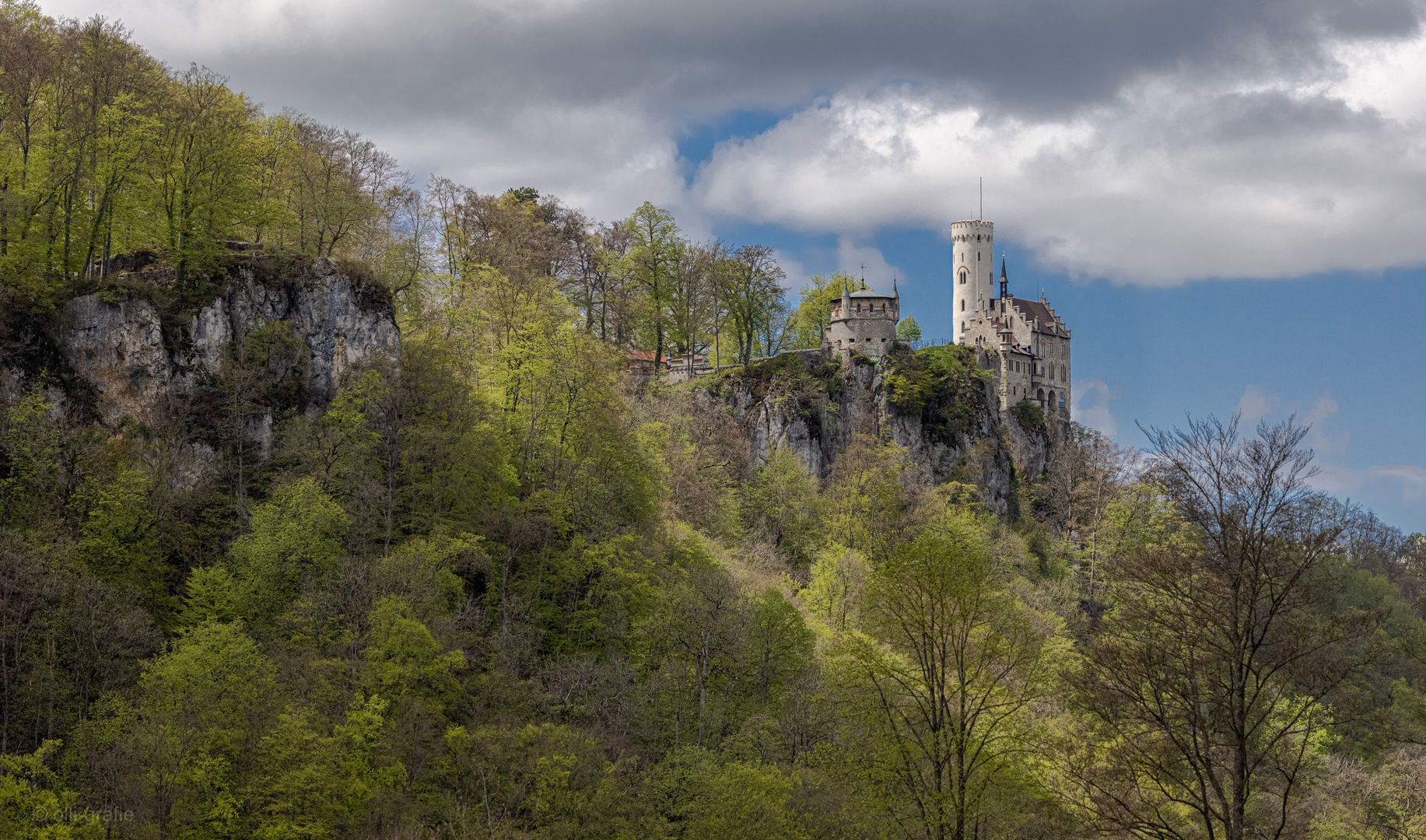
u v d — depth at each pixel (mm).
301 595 70250
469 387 92625
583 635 80812
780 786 54469
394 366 89875
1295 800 45062
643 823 58250
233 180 90125
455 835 53250
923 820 41438
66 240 84188
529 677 74438
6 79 81625
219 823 50812
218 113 90500
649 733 69625
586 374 96938
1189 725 39219
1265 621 38906
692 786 61219
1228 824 37156
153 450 78250
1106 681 41000
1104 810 39688
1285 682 39406
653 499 102562
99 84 85938
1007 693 44812
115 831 48875
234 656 59469
